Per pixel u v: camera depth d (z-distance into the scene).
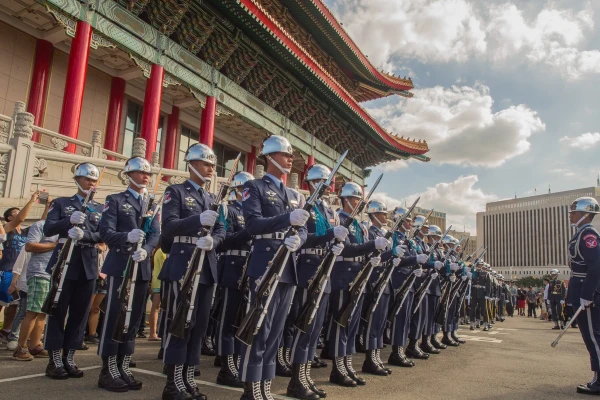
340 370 6.87
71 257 6.43
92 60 20.56
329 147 33.31
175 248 5.83
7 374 6.41
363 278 6.77
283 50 23.03
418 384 7.07
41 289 7.36
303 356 6.01
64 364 6.46
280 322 5.42
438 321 10.88
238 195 8.50
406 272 8.75
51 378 6.26
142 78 22.08
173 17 19.14
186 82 20.27
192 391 5.52
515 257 107.62
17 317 8.03
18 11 17.66
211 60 22.00
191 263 5.38
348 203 7.56
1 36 17.70
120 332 5.64
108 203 6.34
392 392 6.46
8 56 17.86
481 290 18.03
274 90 26.53
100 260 9.52
